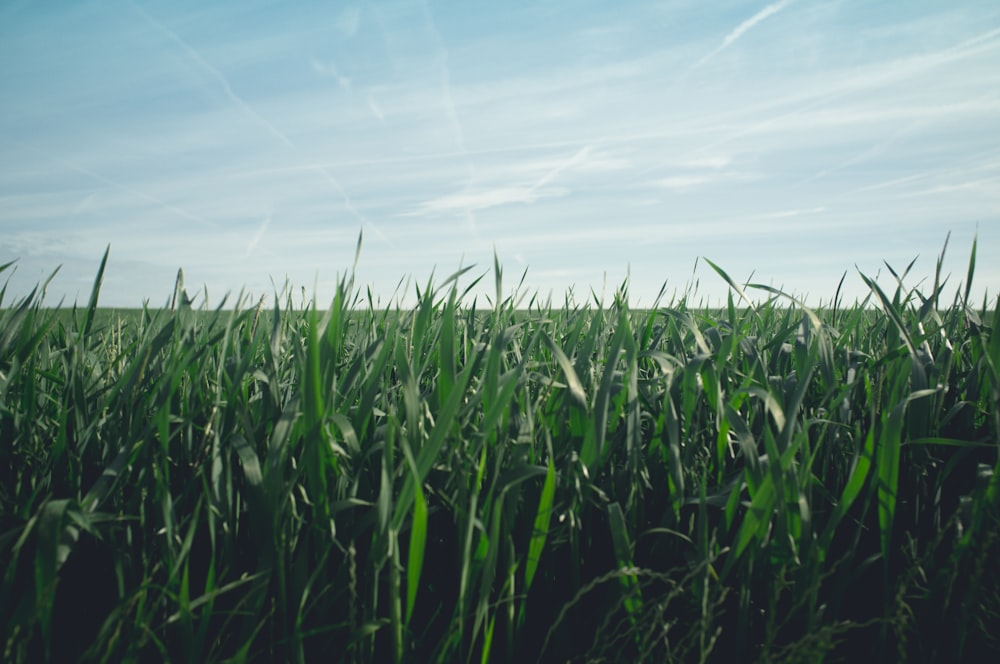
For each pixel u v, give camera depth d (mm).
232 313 1452
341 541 1354
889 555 1570
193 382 1612
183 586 1146
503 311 2289
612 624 1384
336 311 1399
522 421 1484
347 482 1434
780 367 2184
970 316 1936
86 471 1543
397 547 1171
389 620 1182
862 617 1577
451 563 1502
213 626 1332
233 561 1341
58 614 1374
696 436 1644
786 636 1430
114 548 1225
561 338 2369
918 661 1450
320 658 1325
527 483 1467
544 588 1486
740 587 1414
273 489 1226
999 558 1400
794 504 1366
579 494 1403
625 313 1512
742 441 1396
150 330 1825
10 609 1323
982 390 1838
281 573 1212
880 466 1412
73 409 1511
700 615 1386
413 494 1167
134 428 1364
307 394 1245
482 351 1667
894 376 1756
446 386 1441
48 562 1088
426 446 1187
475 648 1391
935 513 1588
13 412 1536
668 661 1254
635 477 1468
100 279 1641
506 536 1326
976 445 1439
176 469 1498
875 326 2307
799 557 1365
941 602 1467
